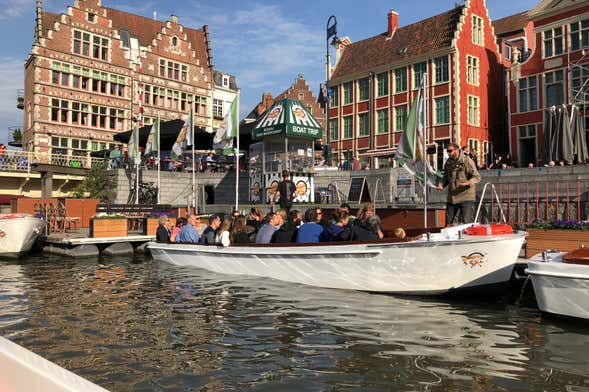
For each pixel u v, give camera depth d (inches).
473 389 166.6
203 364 190.1
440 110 1165.1
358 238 335.6
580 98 956.6
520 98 1085.1
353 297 314.2
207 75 1525.6
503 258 298.4
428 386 169.3
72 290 343.3
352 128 1390.3
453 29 1171.9
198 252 430.0
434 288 306.0
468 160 342.0
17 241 555.2
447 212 355.6
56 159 1144.2
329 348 210.7
